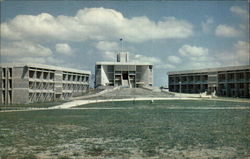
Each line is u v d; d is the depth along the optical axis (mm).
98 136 26953
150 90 118438
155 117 44062
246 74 103938
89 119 41750
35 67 91875
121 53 152125
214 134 27484
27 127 33750
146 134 27766
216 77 115875
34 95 93188
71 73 119812
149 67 150875
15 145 23141
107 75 148625
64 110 59625
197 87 128750
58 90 107562
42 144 23484
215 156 19219
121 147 22078
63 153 20422
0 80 89062
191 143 23297
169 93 108875
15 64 89000
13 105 76625
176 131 29562
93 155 19781
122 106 68750
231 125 33969
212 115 46375
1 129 32188
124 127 32938
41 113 52969
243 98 96125
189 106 67125
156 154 19828
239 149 21156
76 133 28875
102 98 91938
